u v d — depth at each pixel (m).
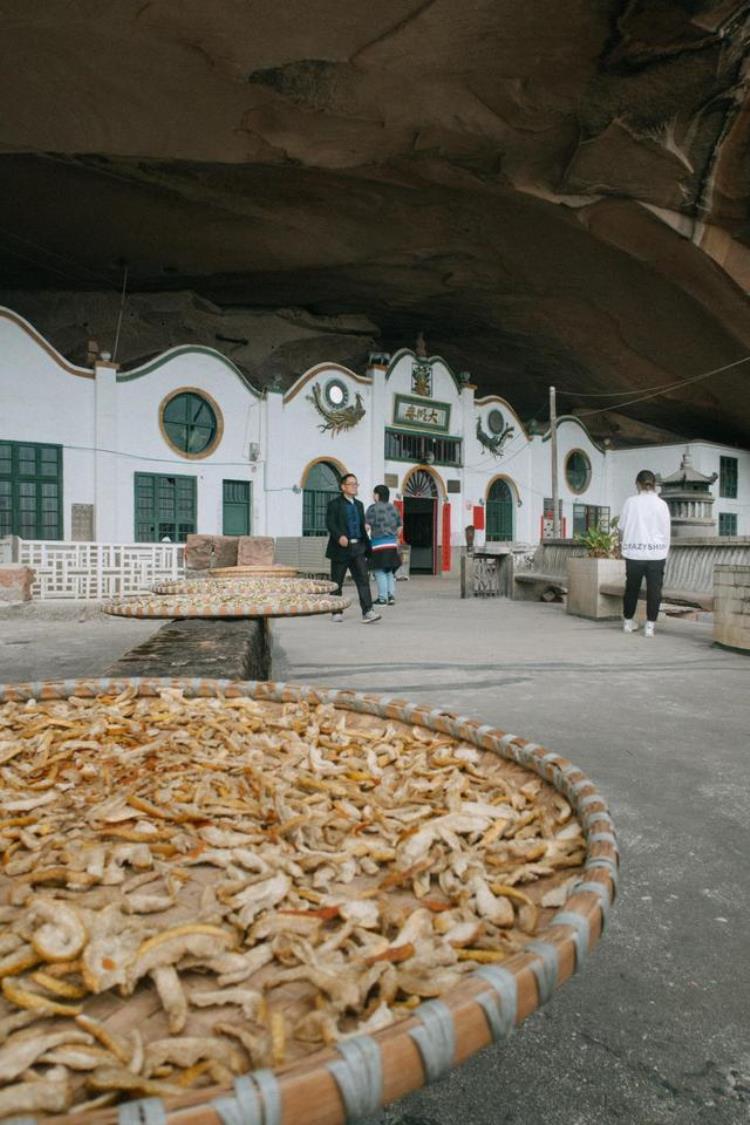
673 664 5.09
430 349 27.33
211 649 3.03
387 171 14.76
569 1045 1.23
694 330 19.52
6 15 9.78
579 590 8.60
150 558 9.73
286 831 0.92
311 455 21.47
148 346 22.42
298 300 23.38
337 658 5.27
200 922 0.69
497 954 0.64
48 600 8.98
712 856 1.98
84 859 0.80
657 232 15.05
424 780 1.12
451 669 4.83
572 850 0.83
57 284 21.84
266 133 12.92
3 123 12.46
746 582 5.54
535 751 1.11
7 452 16.78
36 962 0.62
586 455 29.05
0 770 1.13
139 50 10.57
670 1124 1.06
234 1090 0.44
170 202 17.19
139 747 1.23
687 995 1.37
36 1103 0.46
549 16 10.12
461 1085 1.14
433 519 24.66
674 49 10.70
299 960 0.65
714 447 28.19
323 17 9.95
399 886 0.81
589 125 12.45
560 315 21.72
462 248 18.70
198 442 19.59
